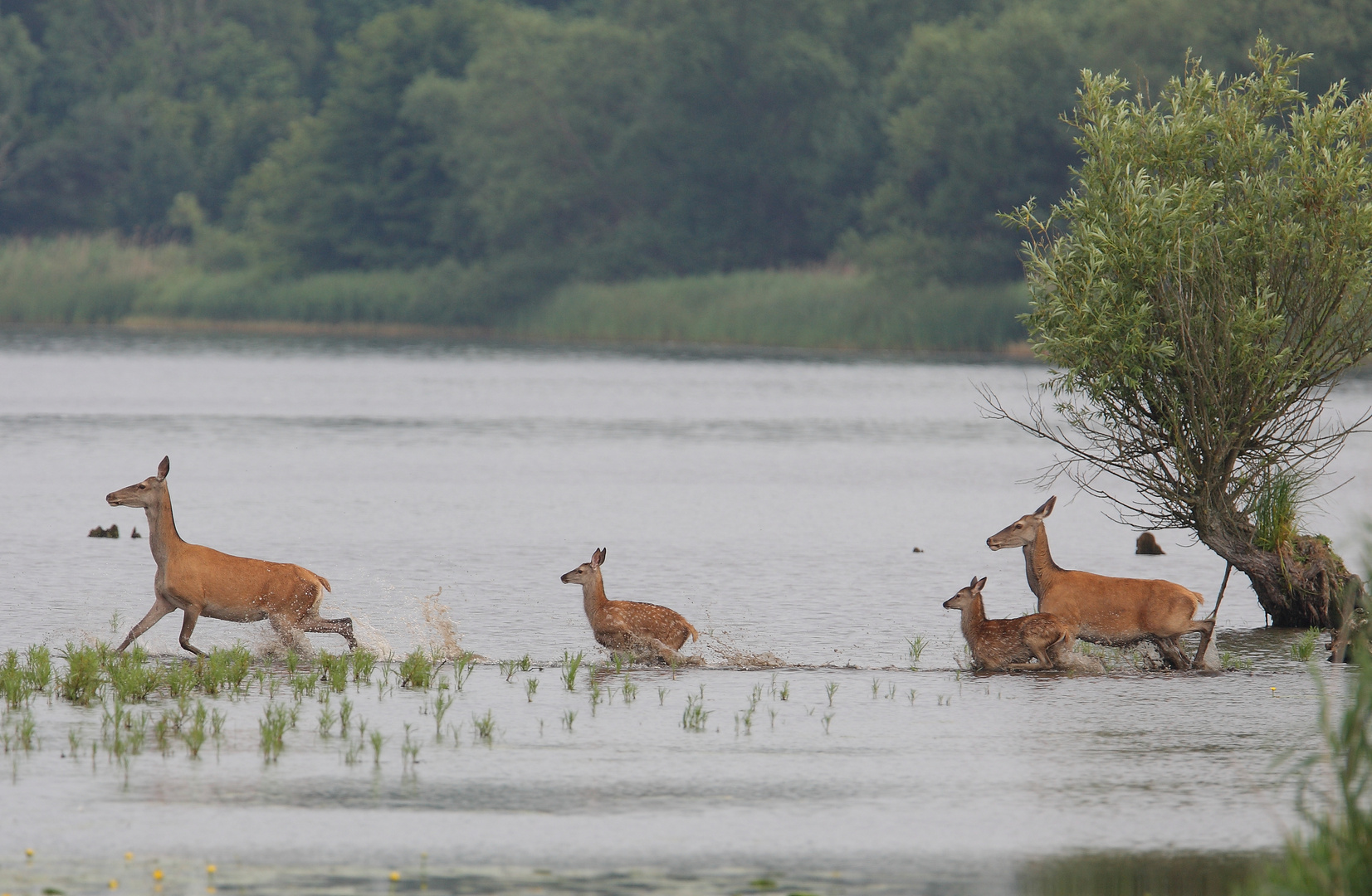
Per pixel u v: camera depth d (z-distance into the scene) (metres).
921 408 49.91
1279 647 17.05
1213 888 9.33
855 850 9.95
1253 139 18.61
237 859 9.66
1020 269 83.38
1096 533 26.02
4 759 11.74
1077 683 14.97
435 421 45.03
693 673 15.36
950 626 17.95
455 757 12.02
